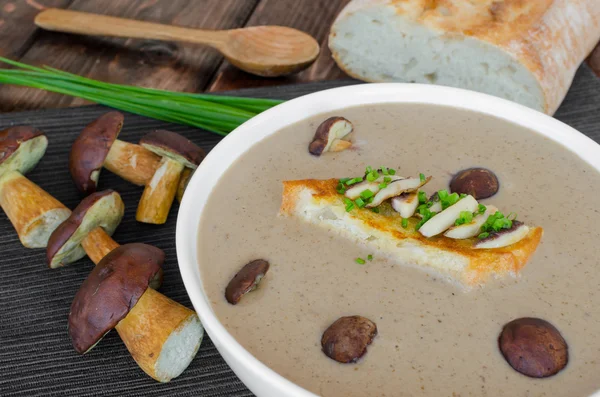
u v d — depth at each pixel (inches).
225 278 14.6
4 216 18.8
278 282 14.5
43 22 23.2
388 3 21.4
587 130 20.8
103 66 22.9
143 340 15.5
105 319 15.1
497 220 14.5
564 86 21.0
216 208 15.7
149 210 18.4
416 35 21.5
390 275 14.6
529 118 17.0
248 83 22.8
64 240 16.7
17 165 18.7
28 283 17.5
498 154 16.5
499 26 20.6
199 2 24.8
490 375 13.4
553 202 15.7
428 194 15.7
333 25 22.4
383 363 13.5
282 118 17.0
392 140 16.8
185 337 15.8
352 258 14.8
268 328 13.9
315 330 13.9
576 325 13.9
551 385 13.3
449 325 13.9
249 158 16.5
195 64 23.1
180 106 19.7
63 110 21.2
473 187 15.6
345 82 22.5
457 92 17.4
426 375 13.4
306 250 15.0
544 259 14.7
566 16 21.0
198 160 18.2
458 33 20.8
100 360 16.1
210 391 15.8
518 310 14.1
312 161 16.4
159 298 16.0
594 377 13.3
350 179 15.4
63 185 19.5
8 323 16.8
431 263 14.5
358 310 14.1
